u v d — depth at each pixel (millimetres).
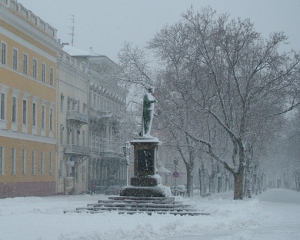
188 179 55875
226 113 45781
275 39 44375
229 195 63281
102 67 80000
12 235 16203
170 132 50188
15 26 51594
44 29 59188
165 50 49250
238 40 44031
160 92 47531
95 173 76938
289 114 72125
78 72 69875
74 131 68625
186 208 26562
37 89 56875
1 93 48875
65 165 64875
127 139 55812
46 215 23719
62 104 64562
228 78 45281
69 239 15047
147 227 18000
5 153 48969
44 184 57969
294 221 23609
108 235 16297
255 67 45031
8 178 49375
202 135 50438
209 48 45281
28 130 54562
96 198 49906
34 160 55781
